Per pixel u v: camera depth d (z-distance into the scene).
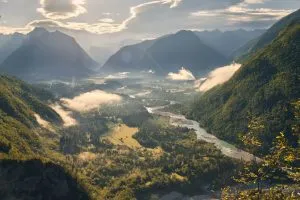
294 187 122.12
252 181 120.94
